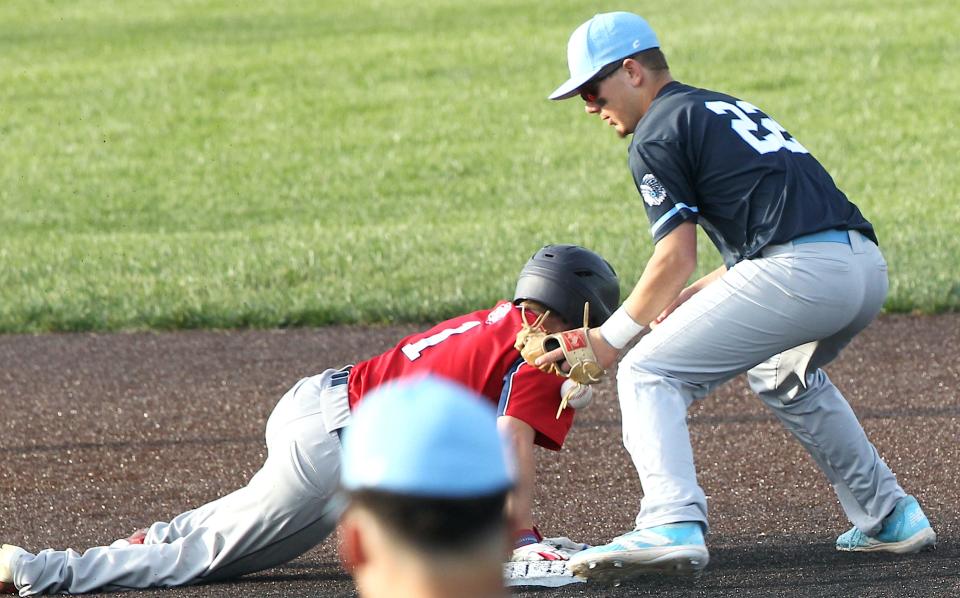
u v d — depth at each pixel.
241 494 14.75
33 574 14.53
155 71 76.88
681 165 13.72
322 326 30.12
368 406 5.32
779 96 62.28
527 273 14.41
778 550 16.00
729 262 14.40
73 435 22.88
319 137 61.00
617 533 17.39
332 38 85.56
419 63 76.25
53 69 78.69
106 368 27.19
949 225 37.88
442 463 5.05
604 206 45.53
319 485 14.10
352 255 36.66
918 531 15.38
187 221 46.88
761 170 13.61
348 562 5.41
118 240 41.72
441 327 14.78
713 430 21.81
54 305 31.89
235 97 70.00
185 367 27.08
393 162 55.53
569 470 20.09
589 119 61.75
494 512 5.13
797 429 15.55
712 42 74.44
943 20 75.75
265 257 36.75
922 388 23.77
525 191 49.28
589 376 13.62
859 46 70.88
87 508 19.19
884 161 50.03
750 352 13.84
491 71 73.25
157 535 15.29
